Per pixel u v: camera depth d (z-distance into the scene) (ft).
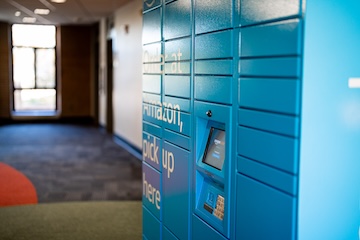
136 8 27.12
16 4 29.78
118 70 33.19
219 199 7.04
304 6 4.81
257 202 5.74
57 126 41.57
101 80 40.24
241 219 6.13
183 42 7.84
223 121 6.51
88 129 39.70
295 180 5.05
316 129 5.04
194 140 7.58
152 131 9.62
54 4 29.55
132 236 12.97
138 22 26.84
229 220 6.46
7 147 29.32
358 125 5.33
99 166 23.58
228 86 6.32
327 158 5.15
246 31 5.83
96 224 13.97
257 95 5.62
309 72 4.91
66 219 14.43
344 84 5.15
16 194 17.72
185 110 7.88
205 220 7.25
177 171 8.36
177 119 8.25
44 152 27.63
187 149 7.89
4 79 42.47
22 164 23.85
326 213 5.23
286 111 5.10
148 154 9.96
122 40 31.35
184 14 7.77
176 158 8.38
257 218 5.75
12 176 20.99
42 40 44.62
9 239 12.69
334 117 5.13
